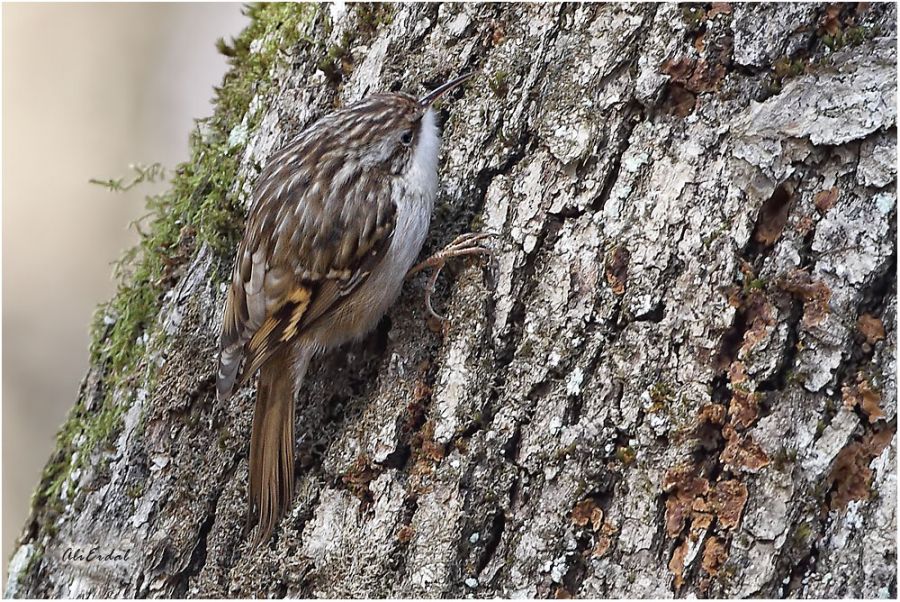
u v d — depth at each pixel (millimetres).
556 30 4734
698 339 4152
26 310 11820
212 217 5496
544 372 4352
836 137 4078
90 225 12133
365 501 4645
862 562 3893
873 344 4012
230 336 5074
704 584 4023
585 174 4484
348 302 4996
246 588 4809
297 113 5469
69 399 11672
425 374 4719
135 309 5641
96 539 5234
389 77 5215
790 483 3971
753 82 4305
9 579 5574
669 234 4266
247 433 5117
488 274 4609
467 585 4305
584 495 4195
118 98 12188
